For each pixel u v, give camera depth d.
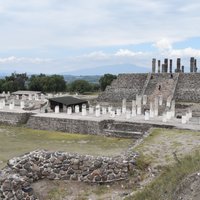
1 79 114.00
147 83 60.72
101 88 107.25
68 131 41.06
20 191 13.81
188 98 55.44
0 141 34.31
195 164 14.88
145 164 17.88
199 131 32.62
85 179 16.25
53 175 16.08
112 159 16.84
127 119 41.50
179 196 11.64
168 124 36.97
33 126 44.03
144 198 12.92
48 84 103.25
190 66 69.94
